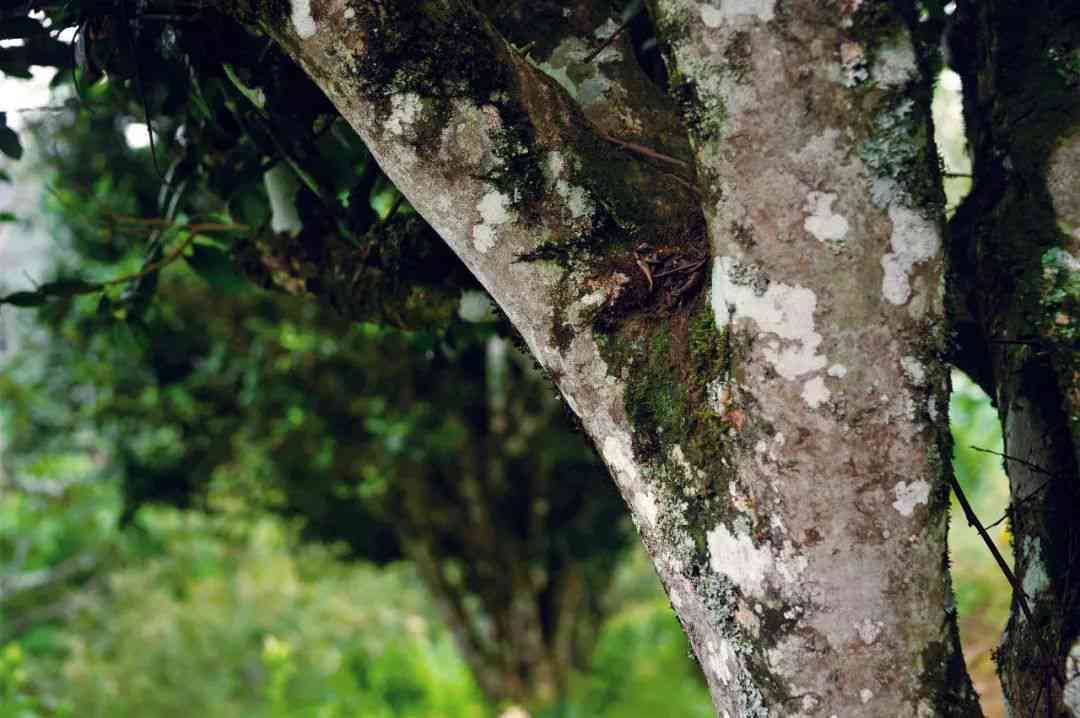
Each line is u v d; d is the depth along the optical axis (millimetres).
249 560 8234
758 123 1576
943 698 1605
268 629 7961
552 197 1672
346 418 5395
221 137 2213
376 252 2061
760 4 1567
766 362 1597
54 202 4523
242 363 5172
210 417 5461
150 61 2021
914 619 1602
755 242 1590
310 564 7207
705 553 1644
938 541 1607
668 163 1759
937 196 1585
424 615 9289
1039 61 1752
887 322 1581
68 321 4840
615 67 1842
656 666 8102
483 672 6594
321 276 2168
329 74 1676
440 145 1665
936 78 1950
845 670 1605
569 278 1674
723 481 1626
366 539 6461
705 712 6613
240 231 2258
